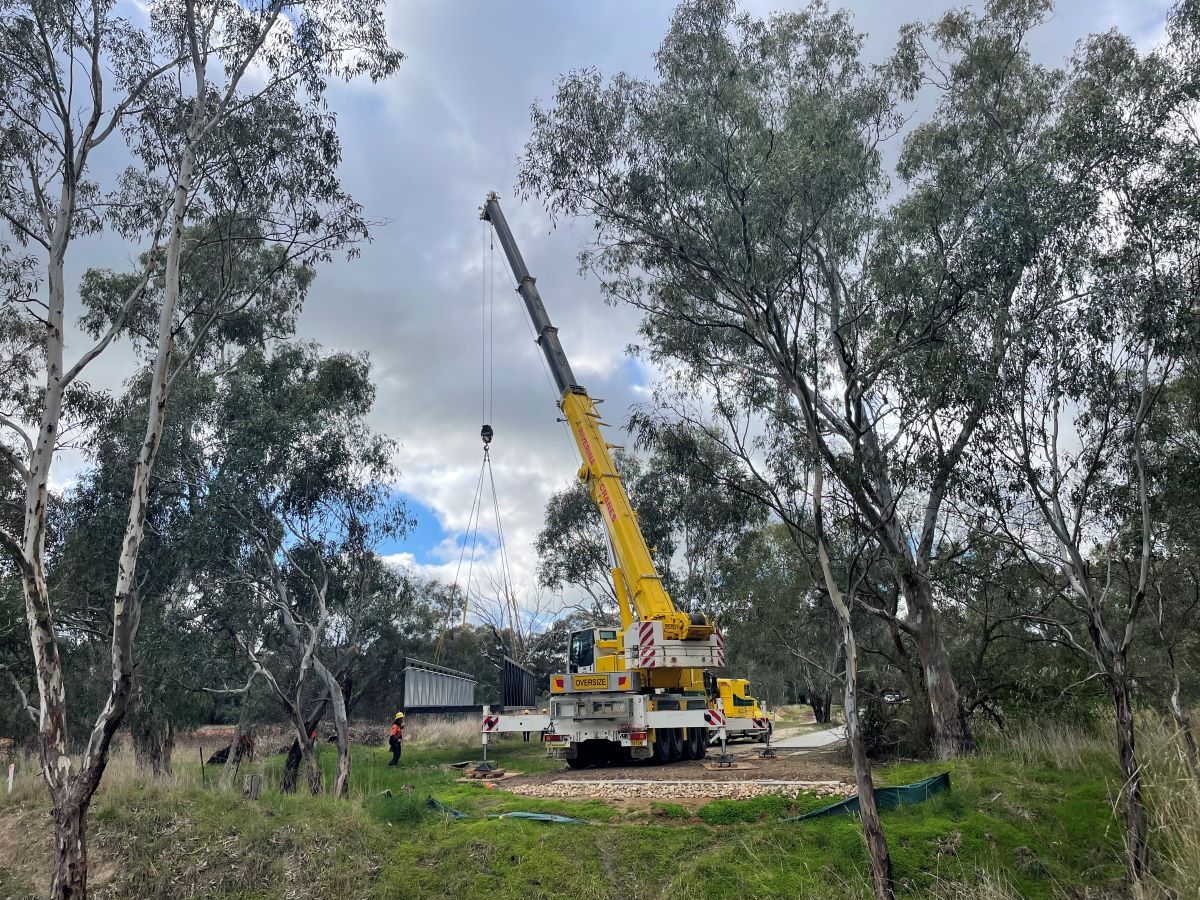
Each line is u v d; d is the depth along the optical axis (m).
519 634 38.88
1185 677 15.54
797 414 12.81
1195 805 9.96
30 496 10.27
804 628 24.98
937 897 10.11
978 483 11.66
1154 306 10.93
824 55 14.78
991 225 11.23
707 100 11.04
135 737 17.97
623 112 11.17
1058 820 11.78
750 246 10.61
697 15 11.19
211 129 12.03
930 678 16.45
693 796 13.51
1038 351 11.38
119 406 18.30
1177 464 12.81
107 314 18.00
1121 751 10.60
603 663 20.11
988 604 17.23
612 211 11.45
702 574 29.80
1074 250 11.59
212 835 12.27
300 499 17.47
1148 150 11.54
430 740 29.91
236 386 17.97
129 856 12.05
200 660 17.16
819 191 11.09
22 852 12.80
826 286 14.14
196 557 16.94
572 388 20.31
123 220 13.66
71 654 21.17
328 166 13.49
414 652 33.34
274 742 26.42
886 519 10.84
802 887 10.19
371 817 12.80
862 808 9.29
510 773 19.59
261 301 18.42
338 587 17.88
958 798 12.18
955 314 11.22
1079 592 12.79
